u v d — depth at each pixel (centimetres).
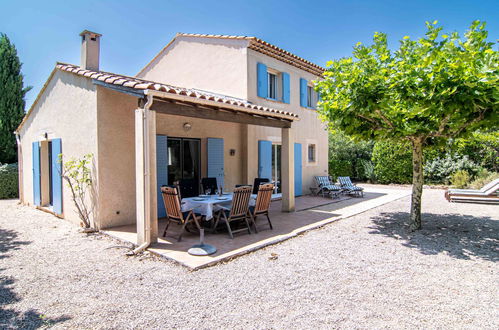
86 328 318
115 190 743
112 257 536
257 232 688
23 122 1137
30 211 1009
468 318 334
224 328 316
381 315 340
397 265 496
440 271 470
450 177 1634
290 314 343
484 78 504
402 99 590
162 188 631
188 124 956
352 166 2089
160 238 641
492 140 1227
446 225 775
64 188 852
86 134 750
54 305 367
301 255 546
